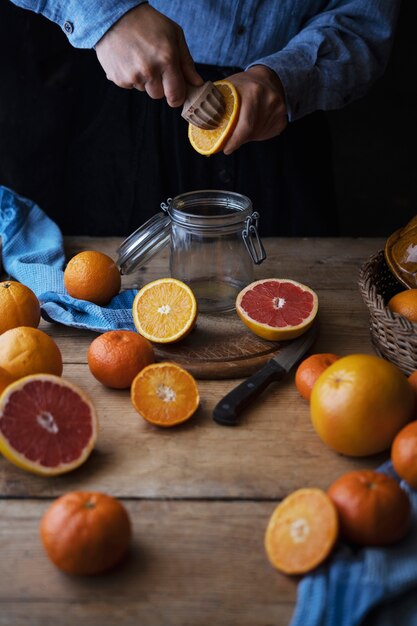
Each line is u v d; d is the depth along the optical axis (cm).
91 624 80
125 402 107
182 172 164
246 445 100
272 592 83
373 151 271
